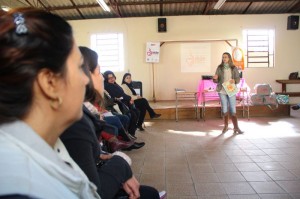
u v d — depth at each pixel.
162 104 7.60
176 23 8.30
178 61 8.40
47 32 0.43
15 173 0.38
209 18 8.26
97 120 1.19
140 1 7.68
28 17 0.43
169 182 2.70
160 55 8.41
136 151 3.86
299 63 8.33
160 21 8.21
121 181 1.04
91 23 8.42
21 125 0.43
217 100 6.74
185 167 3.14
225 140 4.38
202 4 7.93
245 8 8.18
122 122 3.82
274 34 8.28
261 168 3.03
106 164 1.07
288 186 2.53
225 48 8.32
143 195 1.23
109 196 0.98
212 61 8.35
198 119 6.39
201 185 2.61
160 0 7.64
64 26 0.47
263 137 4.51
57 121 0.49
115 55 8.53
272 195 2.36
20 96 0.42
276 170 2.96
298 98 8.02
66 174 0.46
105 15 8.44
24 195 0.37
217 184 2.62
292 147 3.86
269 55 8.40
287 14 8.23
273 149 3.79
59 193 0.43
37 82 0.43
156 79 8.46
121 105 4.18
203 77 6.59
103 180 0.99
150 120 6.54
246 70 8.34
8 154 0.40
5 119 0.43
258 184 2.60
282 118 6.34
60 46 0.45
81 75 0.51
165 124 5.98
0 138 0.41
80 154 0.86
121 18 8.37
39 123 0.46
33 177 0.40
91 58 1.33
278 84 8.33
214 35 8.28
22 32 0.41
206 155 3.59
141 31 8.38
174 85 8.44
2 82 0.41
